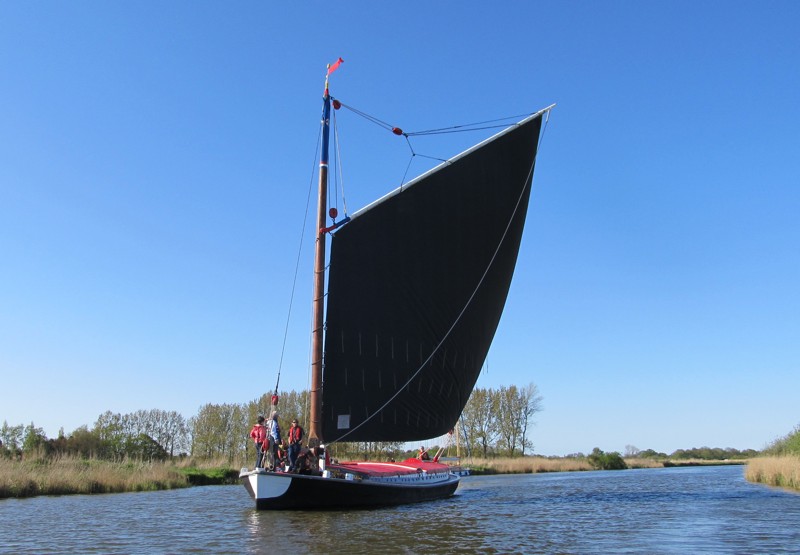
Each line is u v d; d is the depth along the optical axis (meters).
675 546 13.87
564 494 30.30
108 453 50.81
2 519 20.08
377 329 23.33
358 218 23.06
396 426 23.73
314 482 19.97
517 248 26.78
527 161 25.66
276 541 14.43
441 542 14.17
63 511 22.59
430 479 25.19
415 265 24.00
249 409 59.09
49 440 49.78
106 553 13.54
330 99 24.19
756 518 19.09
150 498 28.53
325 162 23.56
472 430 73.19
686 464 90.81
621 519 19.00
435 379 24.81
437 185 24.28
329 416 22.19
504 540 14.55
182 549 13.84
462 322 25.33
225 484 39.94
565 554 12.73
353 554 12.67
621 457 72.56
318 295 22.52
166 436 72.75
